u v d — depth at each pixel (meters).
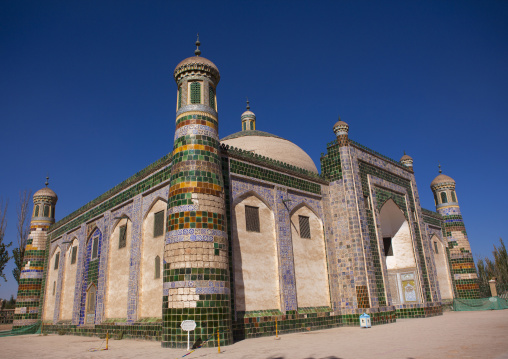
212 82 12.91
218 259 10.70
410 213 19.50
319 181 16.30
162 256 12.73
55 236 21.78
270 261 13.37
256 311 12.29
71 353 9.51
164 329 10.13
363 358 6.49
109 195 16.62
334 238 15.99
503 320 12.66
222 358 7.57
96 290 15.84
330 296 14.90
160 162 13.70
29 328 19.69
